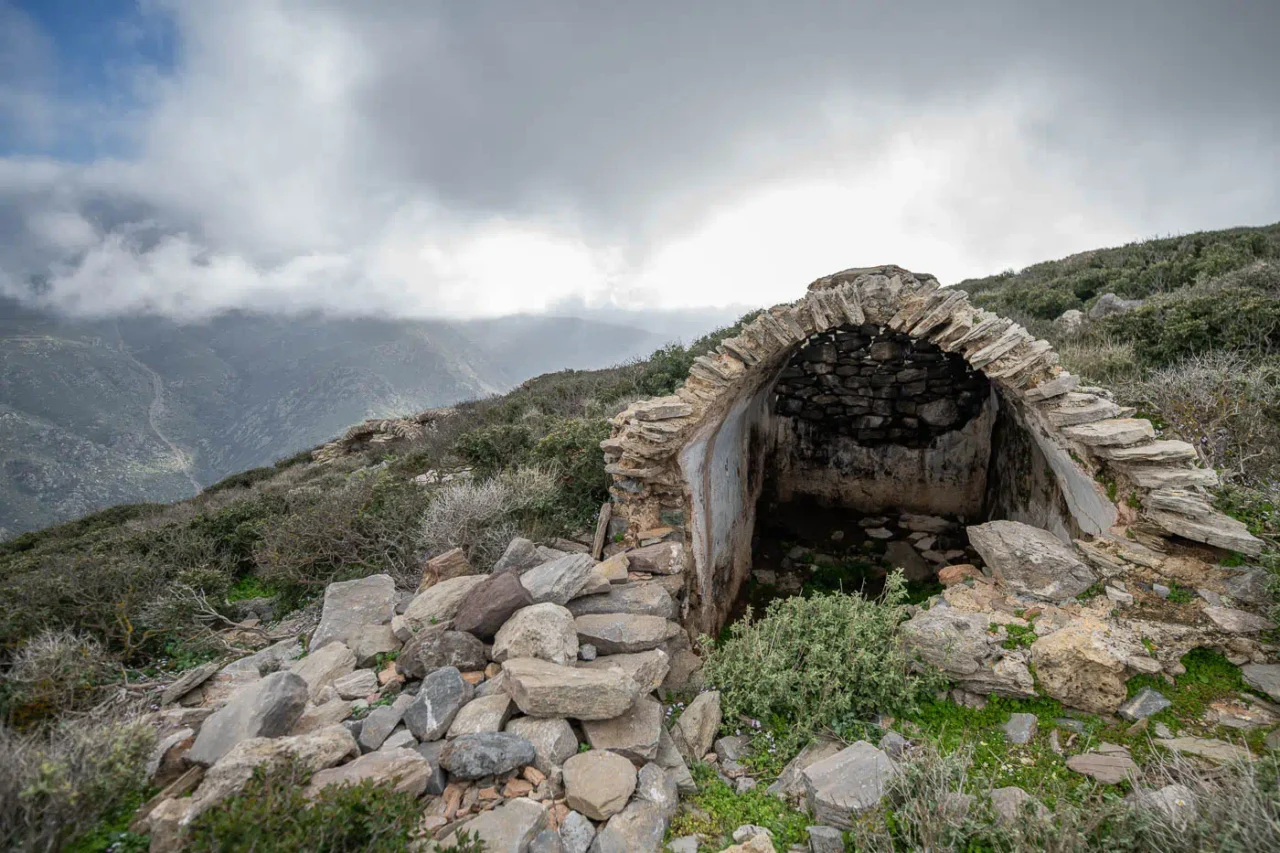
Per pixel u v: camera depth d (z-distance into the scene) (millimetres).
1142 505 4367
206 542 6297
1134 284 11906
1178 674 3678
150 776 2889
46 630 4039
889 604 4555
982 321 5090
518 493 6441
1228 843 2275
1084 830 2596
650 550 5332
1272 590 3701
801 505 10781
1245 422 5352
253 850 2150
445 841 2605
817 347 10266
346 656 4074
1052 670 3686
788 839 2939
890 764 3096
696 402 5578
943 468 9922
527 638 3730
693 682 4422
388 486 7344
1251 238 12719
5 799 2373
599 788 2879
